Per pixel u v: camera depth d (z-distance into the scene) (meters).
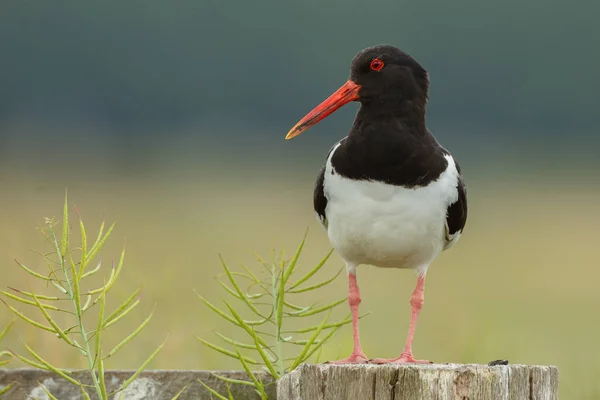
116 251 16.33
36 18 58.72
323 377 6.12
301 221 25.28
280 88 60.91
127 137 52.31
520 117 61.56
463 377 6.06
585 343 14.92
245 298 7.30
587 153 50.81
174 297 12.24
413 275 18.83
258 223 24.52
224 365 11.08
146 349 10.64
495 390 6.04
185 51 60.25
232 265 16.89
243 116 60.91
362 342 11.71
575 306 18.12
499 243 25.36
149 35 60.16
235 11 61.25
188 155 44.31
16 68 58.25
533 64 61.56
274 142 50.78
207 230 22.52
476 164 43.88
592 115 61.84
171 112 60.12
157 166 40.28
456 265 21.88
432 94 61.88
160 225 22.80
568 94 61.91
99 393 6.82
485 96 61.84
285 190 34.28
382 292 17.14
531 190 37.59
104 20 59.44
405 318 15.20
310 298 15.63
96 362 7.39
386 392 6.08
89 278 13.35
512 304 17.98
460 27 61.75
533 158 47.28
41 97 58.56
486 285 19.64
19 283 11.91
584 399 10.47
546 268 21.98
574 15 61.47
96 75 59.12
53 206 24.05
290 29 61.12
